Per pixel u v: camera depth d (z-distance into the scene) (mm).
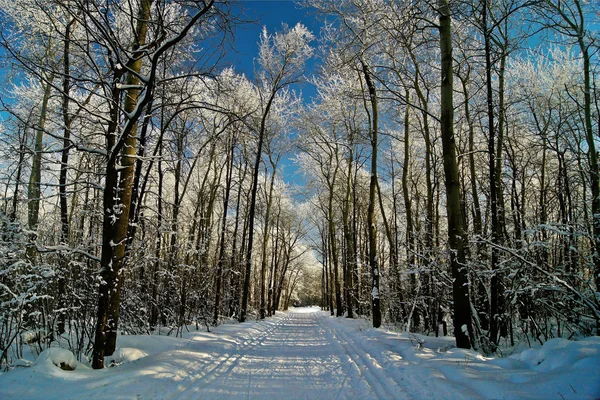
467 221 14891
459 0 8031
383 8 10062
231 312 21688
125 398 4469
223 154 19984
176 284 11852
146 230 10250
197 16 5191
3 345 5988
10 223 5988
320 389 5398
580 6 9281
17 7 8430
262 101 19875
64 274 6789
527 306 7500
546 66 13469
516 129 14266
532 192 15766
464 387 4516
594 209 8820
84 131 8125
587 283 6684
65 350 5809
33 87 11070
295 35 18547
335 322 18672
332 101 18969
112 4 5652
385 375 5957
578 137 12938
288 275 50750
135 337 8188
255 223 27797
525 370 4930
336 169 23516
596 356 4191
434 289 11484
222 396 5027
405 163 14078
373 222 13367
